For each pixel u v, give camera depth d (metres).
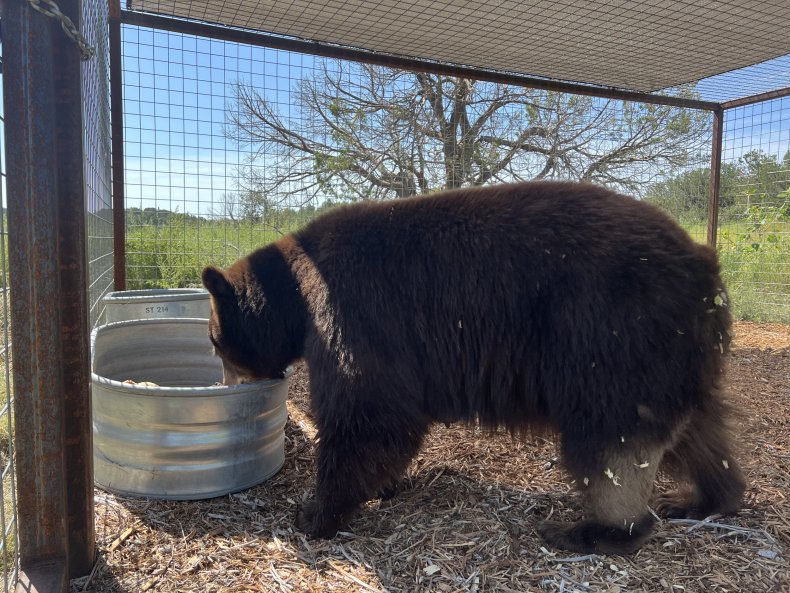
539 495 1.91
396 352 1.66
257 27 3.38
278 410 2.03
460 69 3.72
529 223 1.59
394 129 5.62
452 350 1.64
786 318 4.88
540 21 3.27
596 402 1.50
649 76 4.30
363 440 1.65
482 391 1.65
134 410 1.80
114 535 1.63
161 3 3.07
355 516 1.75
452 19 3.25
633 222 1.57
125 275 3.19
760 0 2.99
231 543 1.63
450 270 1.63
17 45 1.20
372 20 3.25
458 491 1.93
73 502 1.40
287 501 1.89
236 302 2.01
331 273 1.75
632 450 1.51
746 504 1.81
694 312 1.51
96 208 2.37
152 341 2.43
